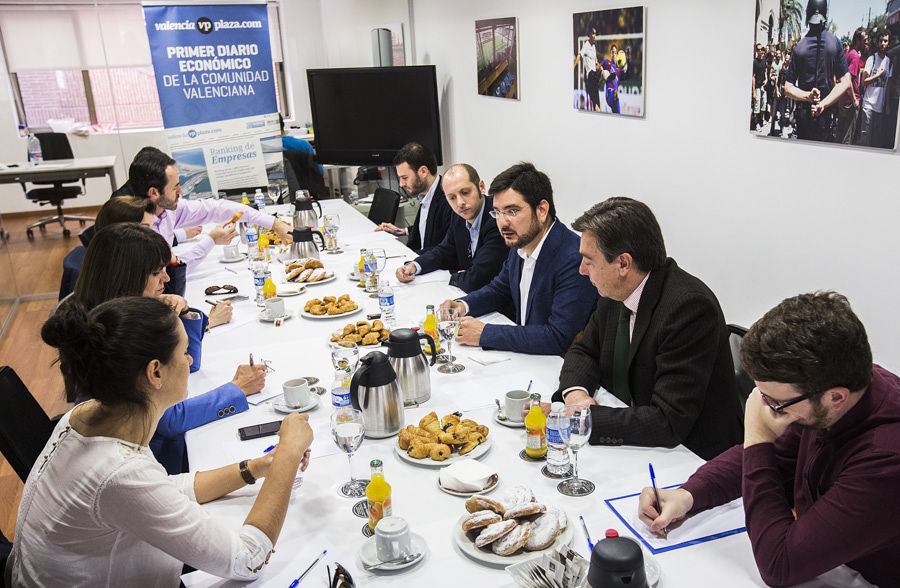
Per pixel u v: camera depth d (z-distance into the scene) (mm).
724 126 3342
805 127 2891
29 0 5855
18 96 5934
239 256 4086
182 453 2070
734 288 3459
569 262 2508
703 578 1315
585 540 1428
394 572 1363
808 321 1180
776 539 1277
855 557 1213
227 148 6223
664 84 3670
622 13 3873
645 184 3963
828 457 1292
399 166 4227
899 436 1193
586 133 4434
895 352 2699
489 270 3279
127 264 2031
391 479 1697
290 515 1575
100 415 1382
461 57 6000
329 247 4078
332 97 6711
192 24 5879
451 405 2064
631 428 1788
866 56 2582
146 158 3758
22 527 1371
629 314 2076
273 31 8336
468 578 1335
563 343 2436
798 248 3053
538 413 1742
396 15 6992
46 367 4746
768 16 2977
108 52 6258
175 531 1312
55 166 6121
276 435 1945
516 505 1457
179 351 1412
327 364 2434
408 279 3414
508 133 5418
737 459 1548
